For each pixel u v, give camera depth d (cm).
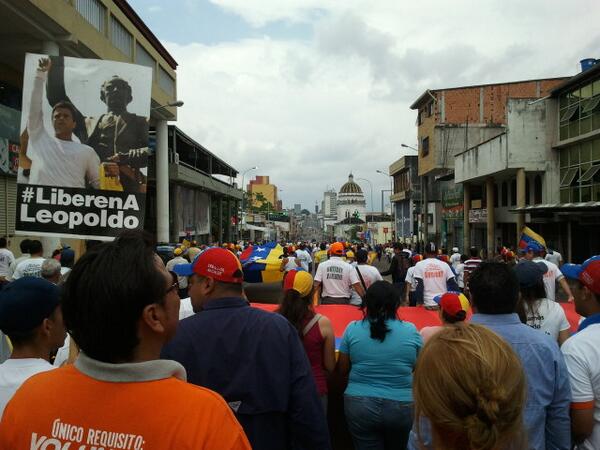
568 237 2827
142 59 2530
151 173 3278
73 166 545
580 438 310
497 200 3753
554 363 297
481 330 165
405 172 6681
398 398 404
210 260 297
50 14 1551
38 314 271
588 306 346
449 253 4716
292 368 288
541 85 4825
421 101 5241
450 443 155
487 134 4834
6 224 1853
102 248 176
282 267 1084
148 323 170
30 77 546
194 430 156
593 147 2619
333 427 541
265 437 278
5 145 1791
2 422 171
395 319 418
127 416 157
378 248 4694
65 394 165
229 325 289
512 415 152
